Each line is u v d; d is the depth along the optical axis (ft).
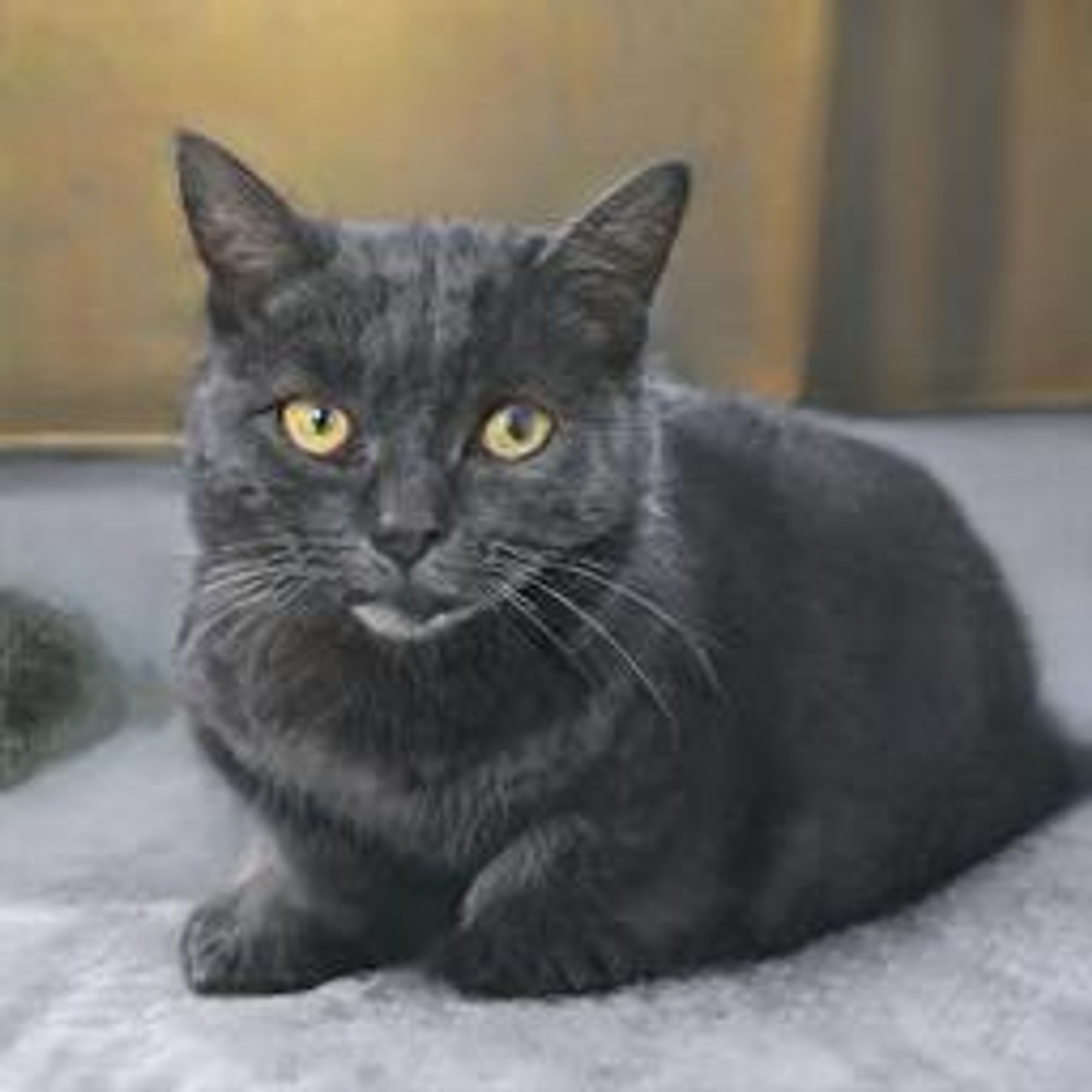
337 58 3.99
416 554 2.04
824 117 4.15
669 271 4.15
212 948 2.27
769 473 2.46
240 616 2.17
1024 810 2.60
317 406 2.08
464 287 2.10
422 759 2.17
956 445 4.16
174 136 2.36
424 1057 2.11
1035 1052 2.14
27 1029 2.18
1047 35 4.20
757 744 2.30
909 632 2.45
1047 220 4.29
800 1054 2.13
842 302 4.26
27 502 3.71
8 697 3.01
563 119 4.07
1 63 3.91
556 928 2.23
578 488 2.12
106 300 3.98
